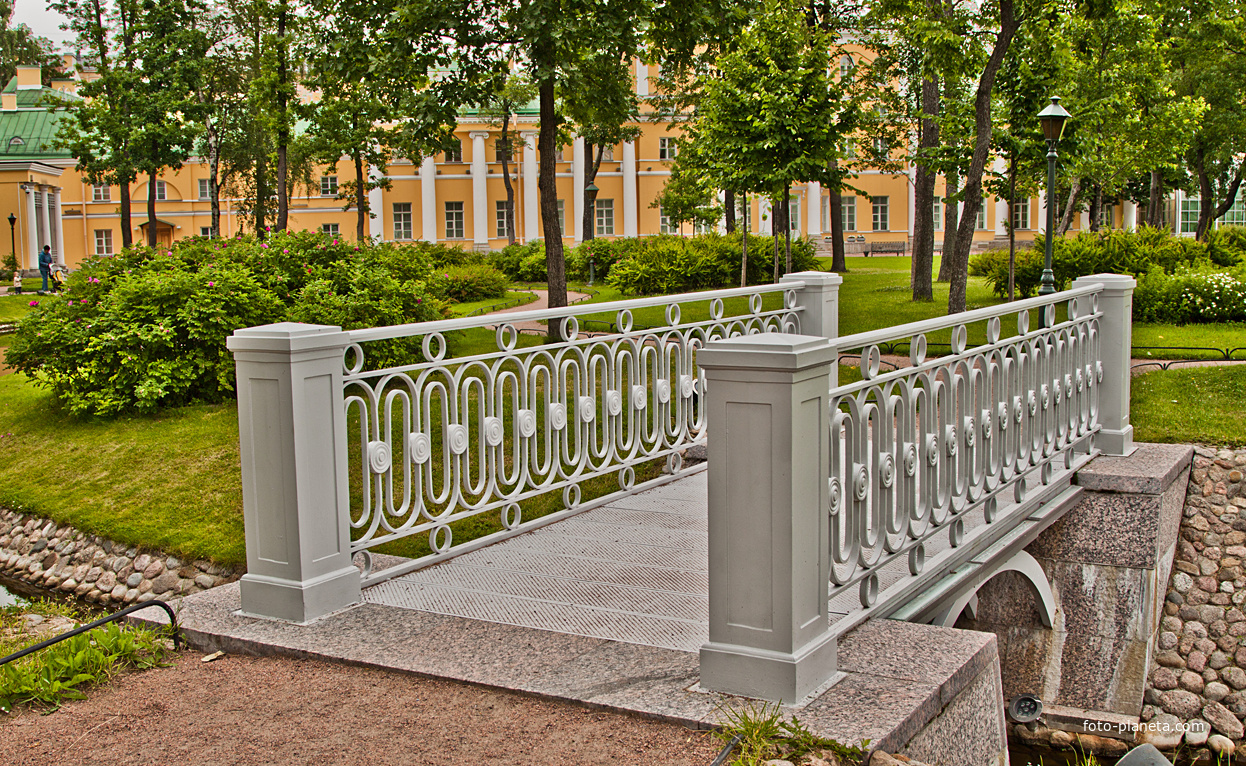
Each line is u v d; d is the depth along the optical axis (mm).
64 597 7840
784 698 3121
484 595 4383
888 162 27750
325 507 4137
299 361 3967
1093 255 19109
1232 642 7461
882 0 17094
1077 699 7199
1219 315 15578
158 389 11062
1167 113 24406
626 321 6180
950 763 3307
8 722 3266
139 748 3045
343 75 16250
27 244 47969
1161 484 6848
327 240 13875
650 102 40000
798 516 3129
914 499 4109
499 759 2904
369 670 3600
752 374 3105
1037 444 5930
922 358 4207
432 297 13797
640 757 2881
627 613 4125
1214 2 30797
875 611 3885
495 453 5172
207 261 13336
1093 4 17438
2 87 63031
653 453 6547
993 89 17094
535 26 14023
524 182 56906
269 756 2971
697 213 36312
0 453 10742
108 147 40000
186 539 8016
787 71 18484
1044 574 6961
